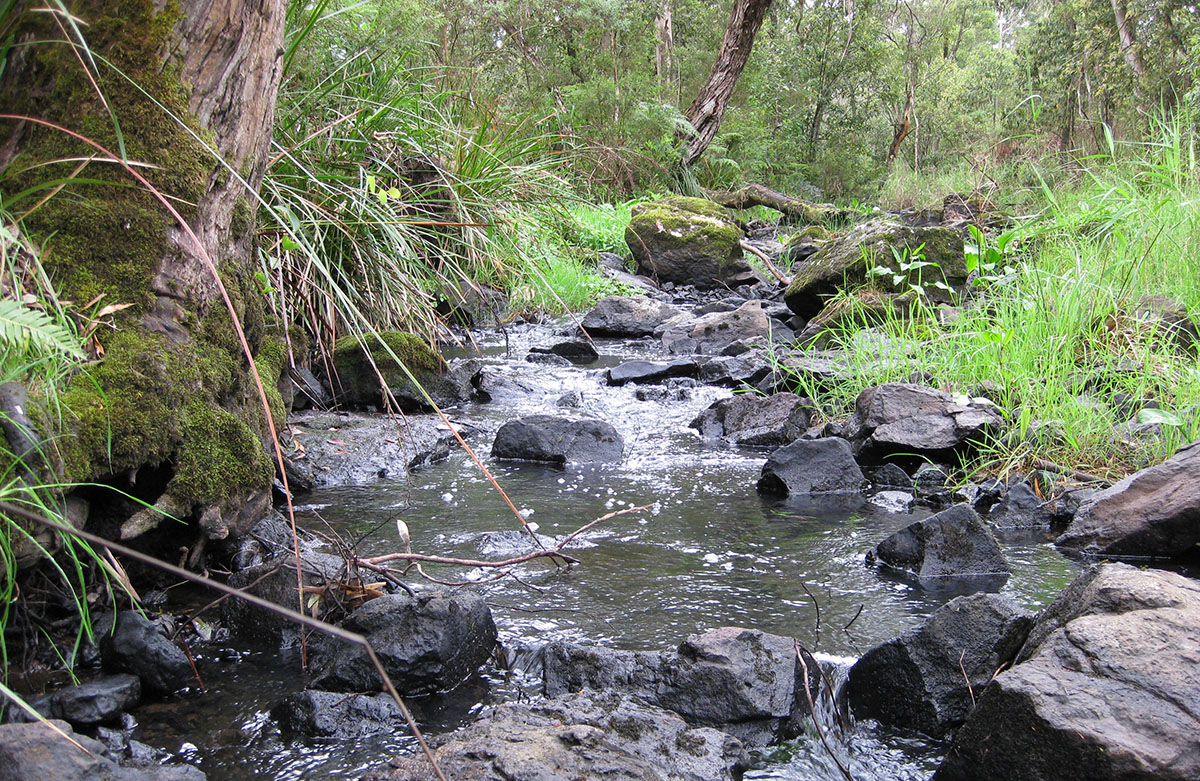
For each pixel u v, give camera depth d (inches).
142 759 71.3
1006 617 82.0
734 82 757.9
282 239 171.2
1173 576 75.9
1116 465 144.4
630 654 84.6
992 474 147.1
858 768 74.1
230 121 108.8
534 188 316.5
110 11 98.5
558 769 64.9
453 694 84.2
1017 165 526.9
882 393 164.6
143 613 91.5
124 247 97.2
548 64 661.9
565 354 265.9
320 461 153.3
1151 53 588.7
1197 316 184.1
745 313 280.5
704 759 70.1
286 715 78.2
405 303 221.9
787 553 119.8
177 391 96.8
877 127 1143.6
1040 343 176.4
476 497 142.6
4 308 72.5
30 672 83.3
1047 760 63.0
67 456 83.0
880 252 271.0
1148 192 243.0
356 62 243.0
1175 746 60.1
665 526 130.2
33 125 97.6
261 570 97.6
